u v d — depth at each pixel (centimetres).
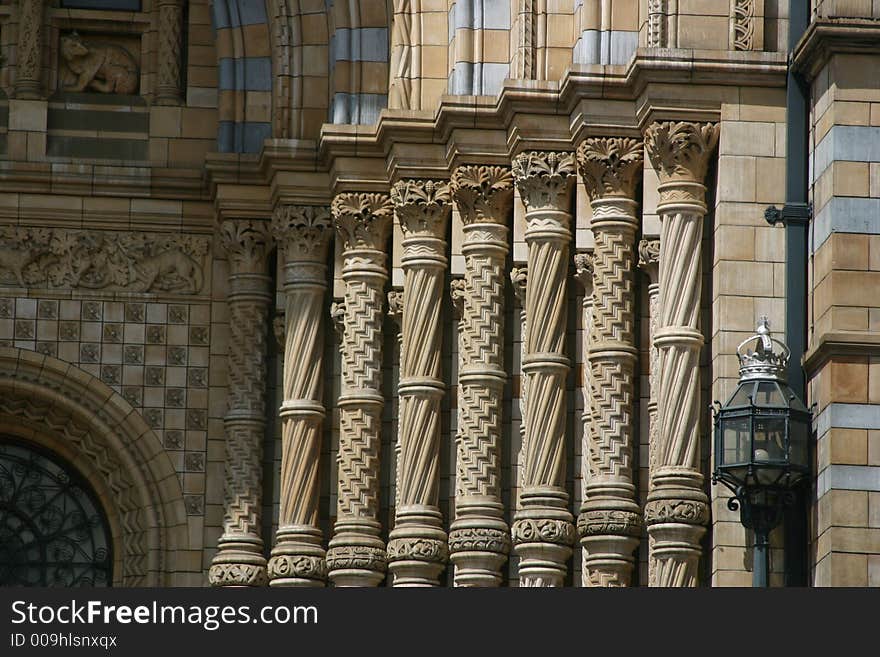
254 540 7119
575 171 6294
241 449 7169
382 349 6912
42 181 7344
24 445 7400
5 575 7325
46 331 7319
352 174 6894
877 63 5531
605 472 6062
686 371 5831
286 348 7062
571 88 6122
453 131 6488
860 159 5503
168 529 7262
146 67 7488
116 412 7300
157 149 7425
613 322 6103
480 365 6462
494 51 6556
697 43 5909
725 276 5784
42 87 7431
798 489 5572
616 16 6175
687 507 5759
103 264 7362
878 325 5441
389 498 6862
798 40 5812
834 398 5403
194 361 7338
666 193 5906
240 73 7300
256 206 7219
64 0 7500
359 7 7025
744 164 5838
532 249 6309
